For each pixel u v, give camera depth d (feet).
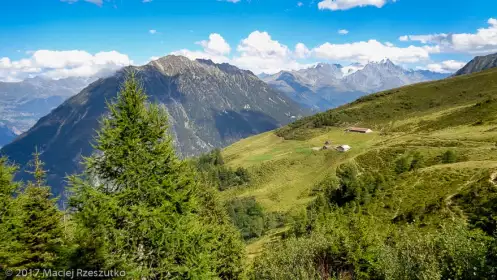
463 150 295.28
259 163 549.54
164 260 44.39
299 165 487.20
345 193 252.01
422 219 133.90
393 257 52.70
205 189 101.14
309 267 62.75
